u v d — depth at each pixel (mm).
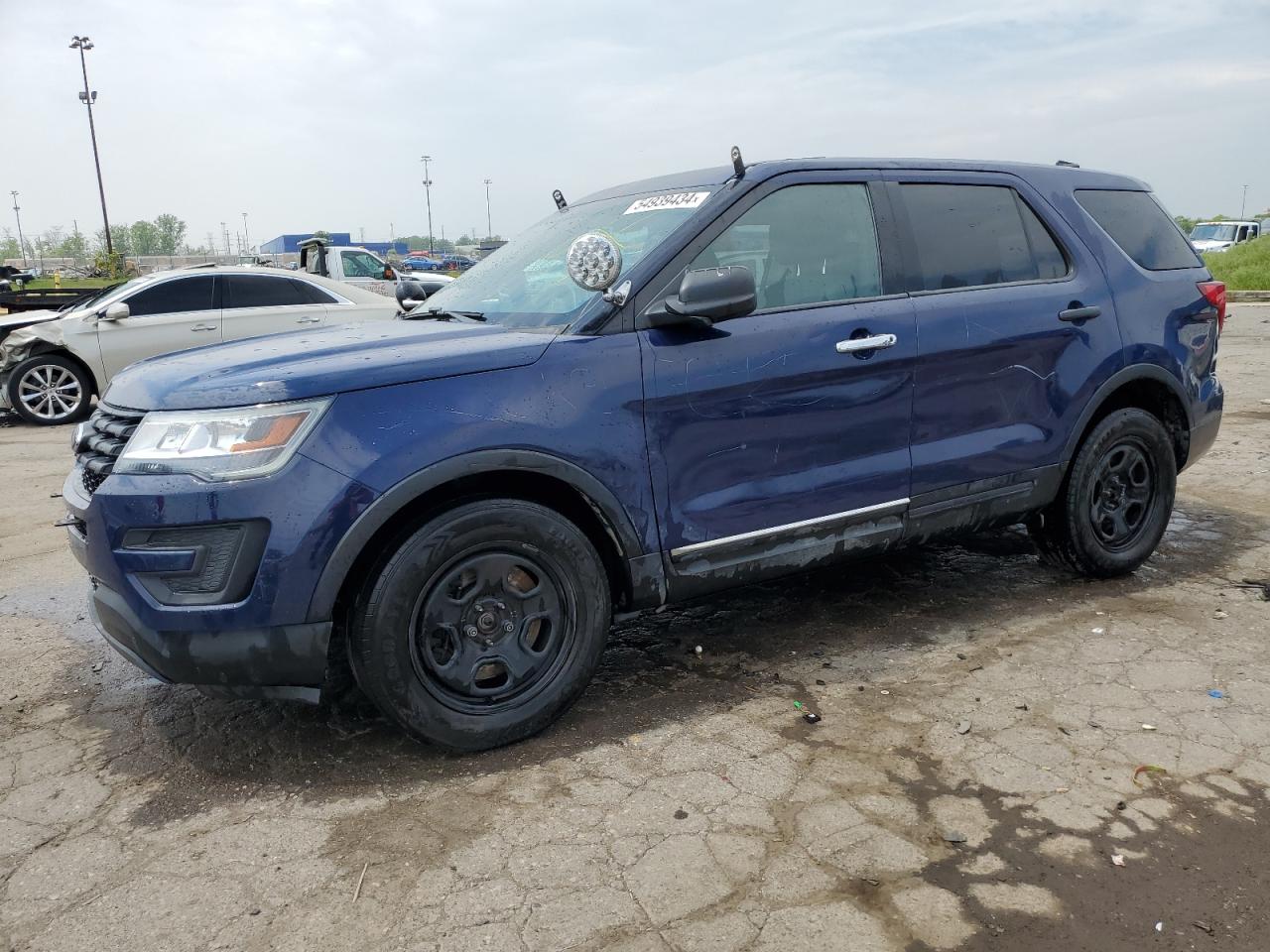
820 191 3602
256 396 2691
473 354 2934
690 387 3188
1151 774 2820
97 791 2889
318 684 2818
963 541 5148
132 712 3434
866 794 2750
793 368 3361
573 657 3123
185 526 2670
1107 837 2527
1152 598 4273
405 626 2824
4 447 9227
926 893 2316
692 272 3057
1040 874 2385
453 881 2402
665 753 3020
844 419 3523
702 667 3672
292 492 2666
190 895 2377
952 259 3871
